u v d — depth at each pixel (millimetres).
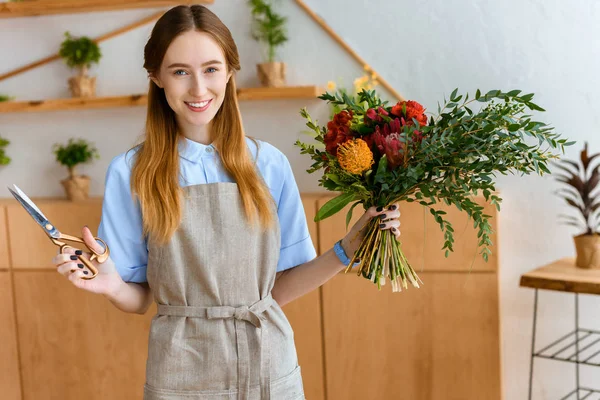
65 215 2783
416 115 1418
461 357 2516
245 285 1499
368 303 2590
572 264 2525
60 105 2914
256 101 2898
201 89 1410
